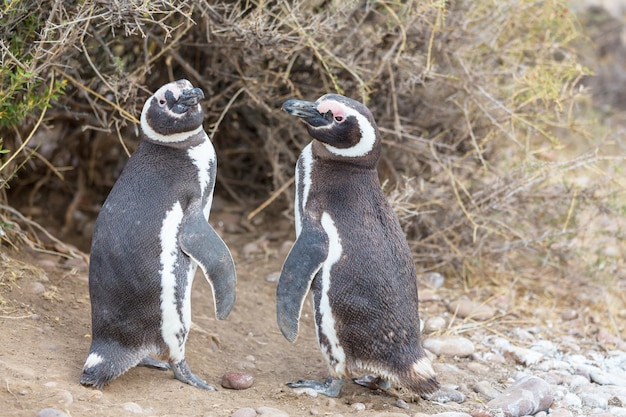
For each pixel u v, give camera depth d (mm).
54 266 7555
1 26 6613
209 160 5844
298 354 6824
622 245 9430
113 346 5539
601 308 8570
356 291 5539
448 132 9219
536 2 9094
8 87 6809
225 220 9656
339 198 5695
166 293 5484
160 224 5531
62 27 6582
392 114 9008
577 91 9344
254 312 7543
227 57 8336
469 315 7949
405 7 8211
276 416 5176
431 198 8766
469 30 8586
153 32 8141
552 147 8477
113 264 5492
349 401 5887
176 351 5676
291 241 9117
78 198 9398
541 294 8766
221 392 5750
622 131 9820
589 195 8773
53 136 9602
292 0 8422
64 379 5445
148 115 5703
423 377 5590
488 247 8789
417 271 8812
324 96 5727
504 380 6648
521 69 9312
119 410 5078
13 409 4898
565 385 6723
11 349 5773
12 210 7562
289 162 9555
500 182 8516
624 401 6434
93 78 7887
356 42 8414
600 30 13938
